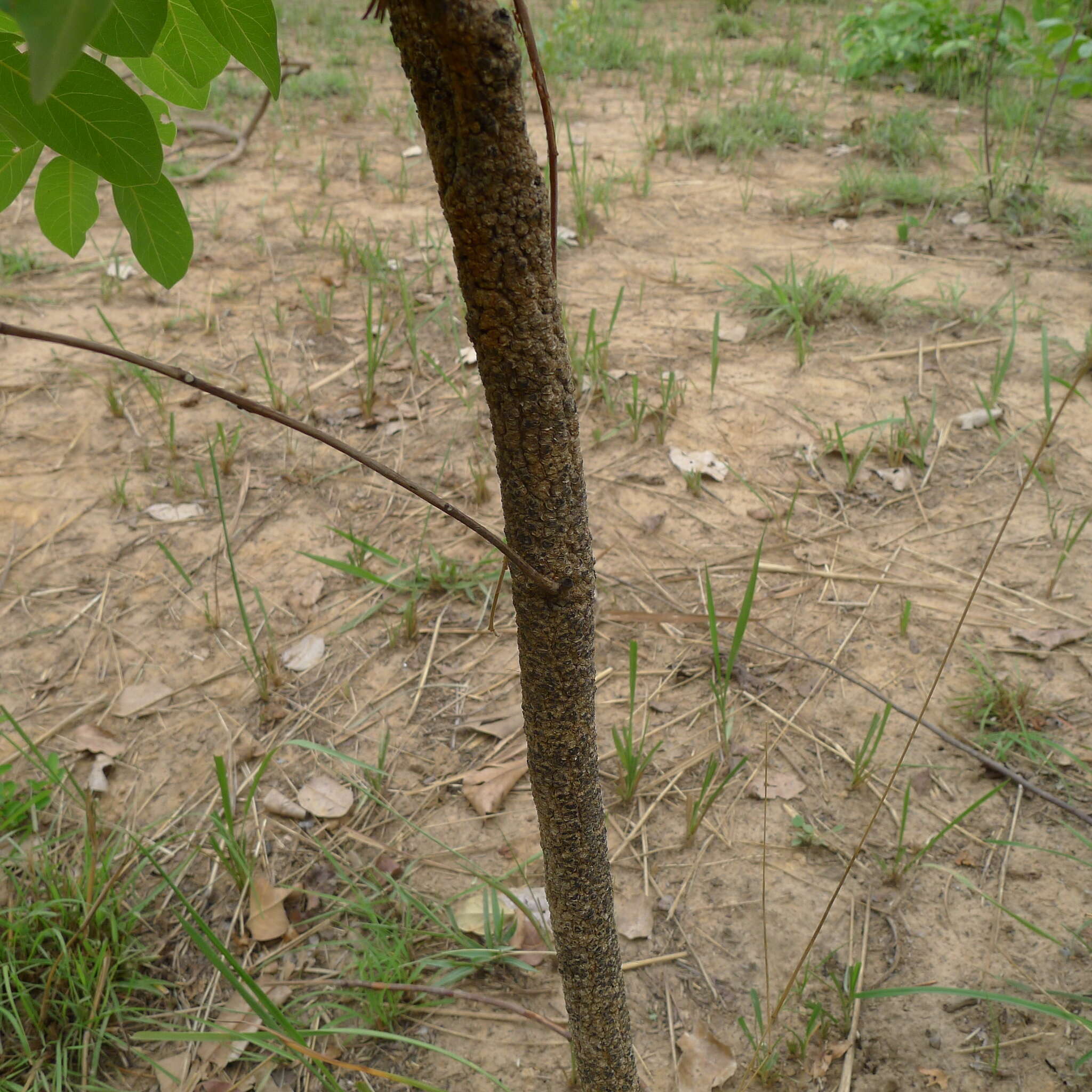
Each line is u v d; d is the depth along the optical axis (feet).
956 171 9.18
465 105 1.49
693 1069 3.05
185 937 3.42
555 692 2.00
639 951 3.36
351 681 4.37
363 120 11.30
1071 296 6.93
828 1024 3.10
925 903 3.44
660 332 6.79
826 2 16.01
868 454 5.60
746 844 3.67
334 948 3.40
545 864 2.29
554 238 1.69
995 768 3.80
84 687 4.33
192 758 4.02
